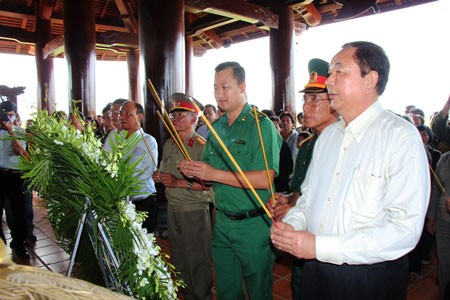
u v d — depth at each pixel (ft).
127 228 2.99
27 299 1.41
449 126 6.43
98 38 22.66
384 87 3.28
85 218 3.34
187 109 6.50
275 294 7.42
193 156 6.46
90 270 3.62
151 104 11.69
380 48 3.24
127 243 2.97
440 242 6.18
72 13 18.93
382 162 3.07
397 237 2.87
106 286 3.24
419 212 2.89
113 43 22.82
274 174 4.99
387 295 3.20
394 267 3.23
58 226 3.73
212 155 5.42
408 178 2.91
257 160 4.89
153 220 7.38
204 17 24.50
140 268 2.94
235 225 4.99
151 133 11.78
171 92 11.66
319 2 22.13
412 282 8.14
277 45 20.86
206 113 15.17
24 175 3.24
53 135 3.12
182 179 6.22
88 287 1.67
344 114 3.39
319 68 4.82
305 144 5.42
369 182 3.08
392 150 3.03
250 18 19.53
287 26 20.74
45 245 10.14
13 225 9.21
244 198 4.91
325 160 3.55
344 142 3.39
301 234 3.06
